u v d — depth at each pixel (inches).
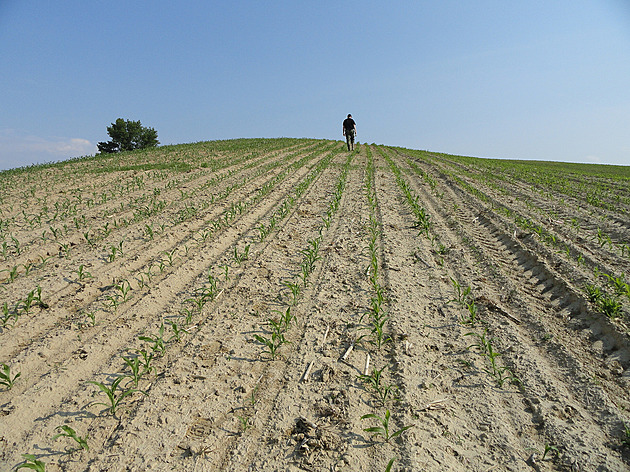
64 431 112.4
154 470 100.9
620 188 509.0
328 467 101.6
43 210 349.7
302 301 197.0
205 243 278.5
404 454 105.0
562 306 187.5
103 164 708.0
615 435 110.3
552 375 138.6
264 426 116.3
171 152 933.8
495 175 663.1
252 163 741.9
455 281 215.9
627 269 221.3
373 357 151.4
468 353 153.3
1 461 102.0
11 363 140.9
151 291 201.9
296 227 327.0
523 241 282.2
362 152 1074.1
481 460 103.9
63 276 215.8
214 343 159.2
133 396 128.2
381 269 237.0
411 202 390.6
